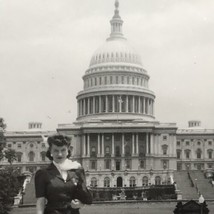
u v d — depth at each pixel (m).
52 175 11.10
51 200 10.98
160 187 144.62
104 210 97.56
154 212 88.44
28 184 138.88
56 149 11.30
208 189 142.88
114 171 177.25
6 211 85.31
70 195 11.07
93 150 190.62
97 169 187.62
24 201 126.19
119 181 177.88
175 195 133.62
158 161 191.62
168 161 191.75
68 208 11.03
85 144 190.38
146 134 190.50
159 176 176.38
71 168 11.27
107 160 188.25
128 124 190.38
